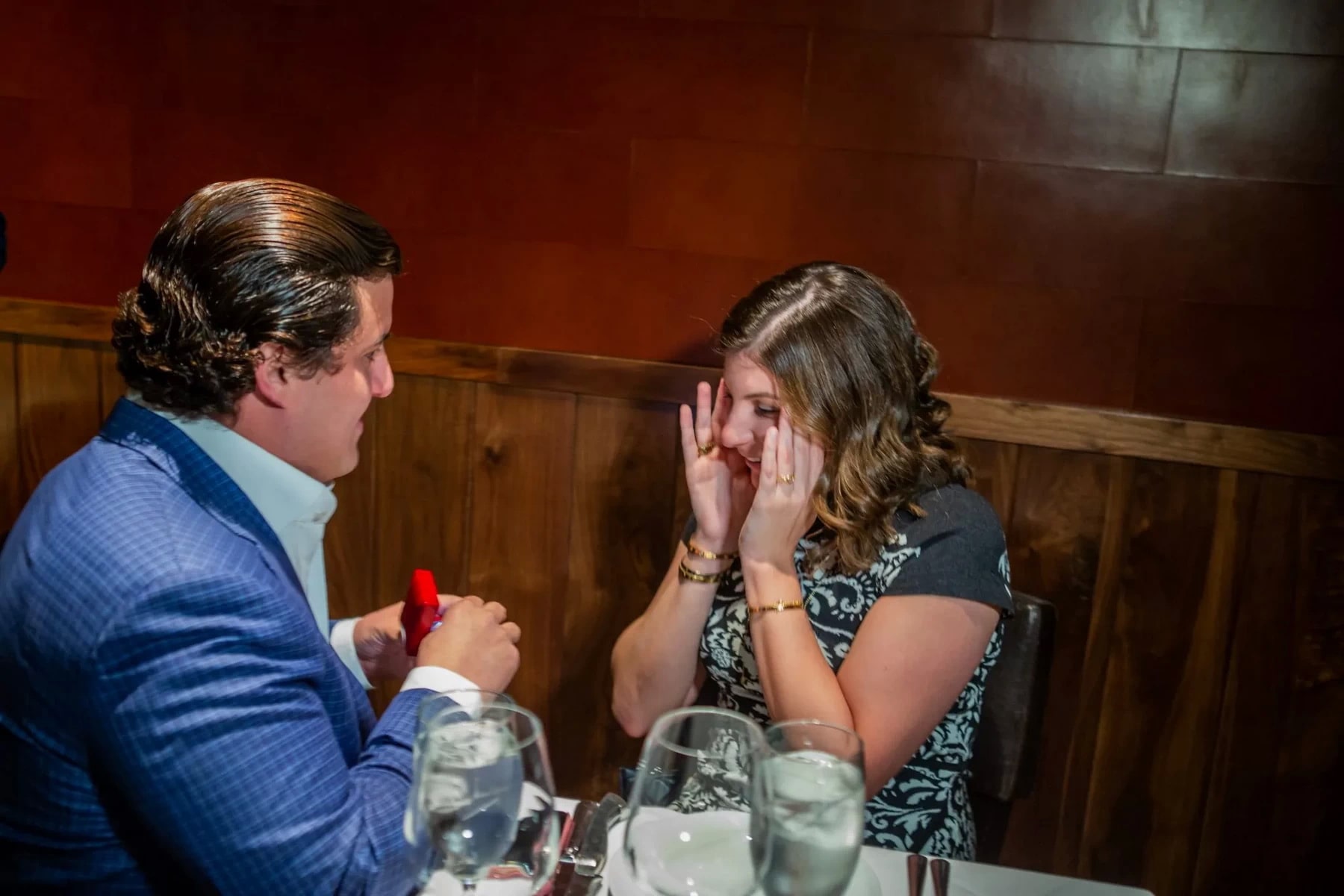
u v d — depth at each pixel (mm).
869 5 1799
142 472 979
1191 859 1981
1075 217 1814
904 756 1302
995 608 1339
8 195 2121
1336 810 1899
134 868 935
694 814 881
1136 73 1741
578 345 2027
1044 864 2047
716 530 1445
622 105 1910
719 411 1472
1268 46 1695
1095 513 1895
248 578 922
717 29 1852
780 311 1360
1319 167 1720
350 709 1091
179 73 2020
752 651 1452
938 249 1872
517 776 854
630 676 1513
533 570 2117
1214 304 1800
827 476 1367
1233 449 1811
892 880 1031
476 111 1954
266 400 1001
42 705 896
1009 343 1884
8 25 2041
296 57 1980
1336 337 1768
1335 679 1854
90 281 2139
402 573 2170
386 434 2109
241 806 872
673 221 1944
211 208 987
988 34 1773
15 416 2184
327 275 986
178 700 863
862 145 1854
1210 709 1915
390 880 928
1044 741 1995
